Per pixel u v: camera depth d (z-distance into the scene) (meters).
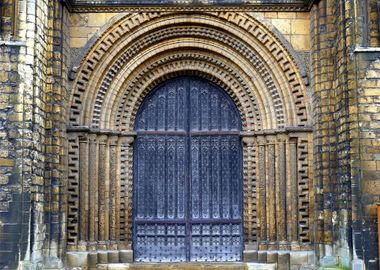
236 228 21.42
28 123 17.27
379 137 17.41
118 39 20.62
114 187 20.83
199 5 20.45
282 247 20.12
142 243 21.30
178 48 21.22
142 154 21.66
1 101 17.22
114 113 20.98
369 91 17.56
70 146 20.00
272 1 20.42
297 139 20.30
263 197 20.84
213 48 21.16
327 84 19.33
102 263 20.08
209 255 21.30
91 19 20.53
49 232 18.72
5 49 17.36
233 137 21.77
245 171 21.33
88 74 20.39
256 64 20.95
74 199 19.84
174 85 21.88
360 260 17.02
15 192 17.00
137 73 21.22
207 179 21.64
